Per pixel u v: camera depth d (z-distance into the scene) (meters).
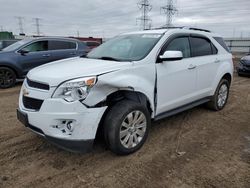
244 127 4.55
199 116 5.10
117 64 3.37
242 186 2.77
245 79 10.55
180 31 4.35
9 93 7.11
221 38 5.56
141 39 4.15
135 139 3.45
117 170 3.05
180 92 4.21
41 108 2.93
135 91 3.37
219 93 5.41
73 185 2.75
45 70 3.34
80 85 2.87
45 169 3.05
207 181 2.85
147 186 2.74
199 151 3.57
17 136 3.97
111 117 3.13
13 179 2.84
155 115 3.84
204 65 4.68
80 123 2.87
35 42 8.33
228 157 3.41
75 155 3.38
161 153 3.48
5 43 12.66
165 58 3.65
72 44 9.21
